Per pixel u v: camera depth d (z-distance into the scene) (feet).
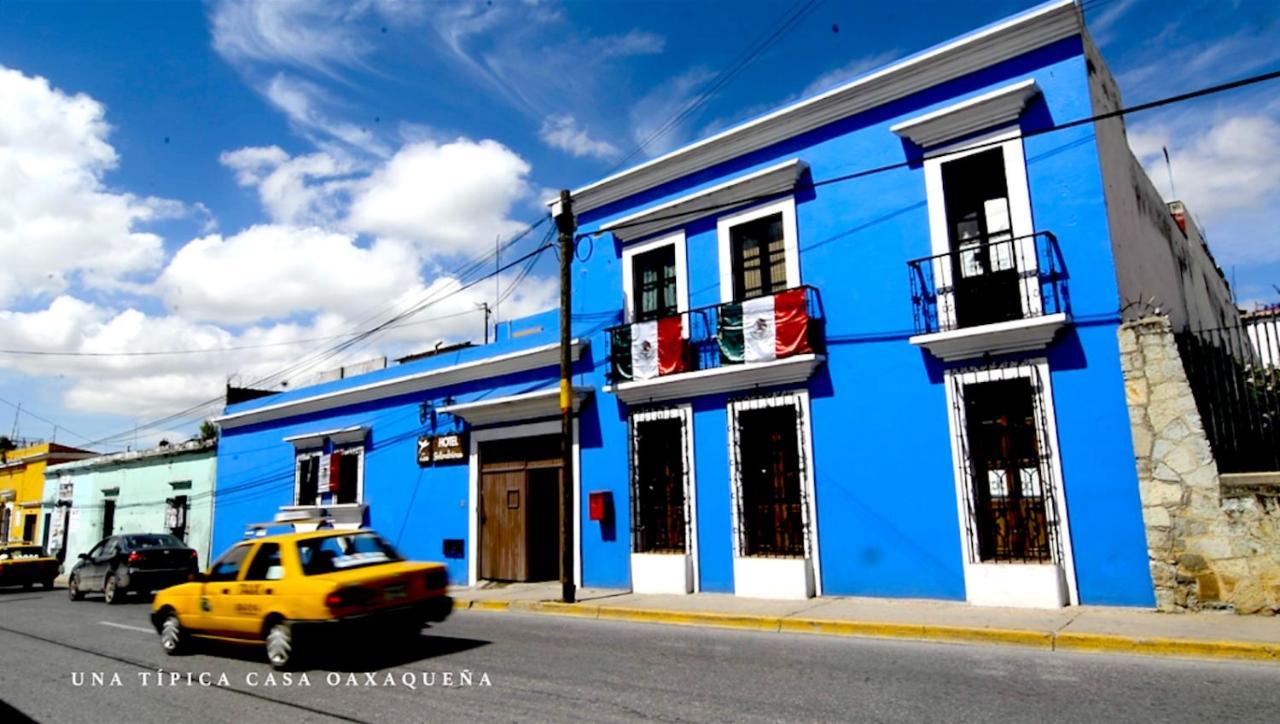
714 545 42.55
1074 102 33.83
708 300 45.01
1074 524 31.83
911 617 30.96
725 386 42.75
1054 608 31.07
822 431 39.40
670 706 20.31
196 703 23.22
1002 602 32.53
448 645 31.01
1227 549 28.43
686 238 46.55
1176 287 46.09
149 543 62.23
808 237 41.27
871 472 37.52
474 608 44.14
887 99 39.29
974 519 34.12
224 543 76.89
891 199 38.60
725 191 44.01
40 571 76.64
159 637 37.86
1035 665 23.59
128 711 22.59
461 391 58.08
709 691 21.77
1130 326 31.42
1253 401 30.83
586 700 21.27
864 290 38.88
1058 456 32.45
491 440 55.36
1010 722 17.95
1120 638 25.13
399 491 60.95
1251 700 19.03
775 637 30.60
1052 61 34.60
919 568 35.50
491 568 53.93
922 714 18.80
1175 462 29.84
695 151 45.98
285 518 57.41
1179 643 24.12
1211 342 32.60
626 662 26.37
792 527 40.50
